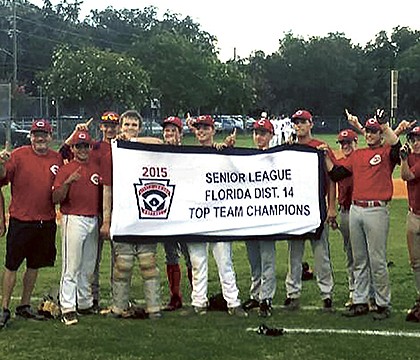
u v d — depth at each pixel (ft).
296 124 27.04
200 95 194.70
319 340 22.61
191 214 26.02
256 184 26.50
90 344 22.25
